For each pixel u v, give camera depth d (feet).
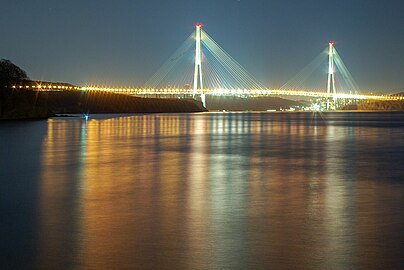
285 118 537.65
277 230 46.91
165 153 128.36
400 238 44.01
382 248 41.11
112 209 56.24
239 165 101.91
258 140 182.60
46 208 56.65
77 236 44.68
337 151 136.98
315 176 85.25
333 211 55.21
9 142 165.99
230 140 181.68
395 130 269.44
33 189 70.23
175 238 44.11
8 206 57.88
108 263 37.70
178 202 60.44
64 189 70.28
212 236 44.78
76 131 236.43
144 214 53.52
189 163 105.60
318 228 47.60
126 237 44.39
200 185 74.38
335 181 79.10
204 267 36.88
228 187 72.38
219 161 109.70
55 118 443.73
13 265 37.29
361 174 88.22
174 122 376.89
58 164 102.68
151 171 91.35
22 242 42.88
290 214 53.78
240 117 573.33
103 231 46.39
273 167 98.89
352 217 52.24
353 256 39.14
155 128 274.98
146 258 38.75
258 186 73.41
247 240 43.55
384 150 140.87
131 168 95.86
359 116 648.79
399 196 65.00
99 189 70.33
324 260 38.24
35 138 186.19
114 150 137.18
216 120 441.27
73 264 37.50
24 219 51.19
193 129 267.39
